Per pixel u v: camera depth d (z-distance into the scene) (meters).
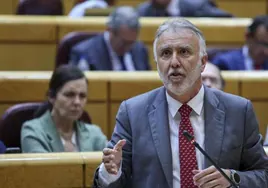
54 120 7.29
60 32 11.09
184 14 12.28
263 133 9.34
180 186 4.72
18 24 10.94
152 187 4.75
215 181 4.51
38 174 5.85
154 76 9.08
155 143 4.79
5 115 7.50
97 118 9.01
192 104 4.86
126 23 9.79
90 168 5.95
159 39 4.77
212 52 10.43
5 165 5.78
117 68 9.94
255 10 14.89
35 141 7.07
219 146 4.77
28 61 10.99
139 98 5.02
